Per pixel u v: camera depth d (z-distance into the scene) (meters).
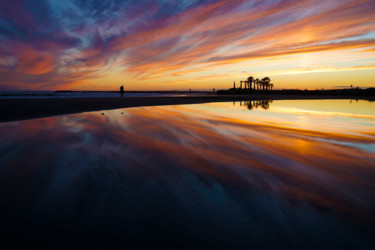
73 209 2.27
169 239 1.88
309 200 2.59
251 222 2.15
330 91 61.78
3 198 2.43
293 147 4.99
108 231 1.95
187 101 24.02
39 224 2.00
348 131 7.07
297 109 15.84
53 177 3.04
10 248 1.69
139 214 2.23
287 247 1.82
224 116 10.89
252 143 5.34
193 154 4.33
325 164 3.85
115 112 11.04
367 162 3.97
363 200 2.60
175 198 2.59
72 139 5.18
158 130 6.63
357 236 1.95
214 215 2.26
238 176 3.28
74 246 1.75
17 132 5.72
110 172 3.29
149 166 3.60
